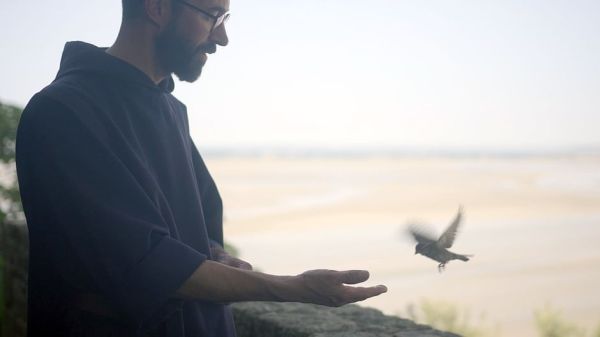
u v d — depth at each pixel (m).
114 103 1.54
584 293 36.41
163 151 1.61
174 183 1.64
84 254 1.39
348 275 1.44
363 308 3.17
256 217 80.62
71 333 1.49
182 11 1.56
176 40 1.57
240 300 1.45
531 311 30.11
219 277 1.42
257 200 107.00
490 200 102.75
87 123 1.44
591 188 126.69
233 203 102.25
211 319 1.68
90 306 1.50
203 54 1.64
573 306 32.09
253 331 3.05
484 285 40.00
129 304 1.37
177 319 1.54
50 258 1.47
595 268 46.44
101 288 1.40
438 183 146.88
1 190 8.24
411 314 14.96
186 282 1.40
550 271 45.50
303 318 2.97
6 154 8.28
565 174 182.12
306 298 1.46
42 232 1.46
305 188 136.00
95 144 1.43
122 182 1.42
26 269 5.04
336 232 67.12
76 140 1.42
